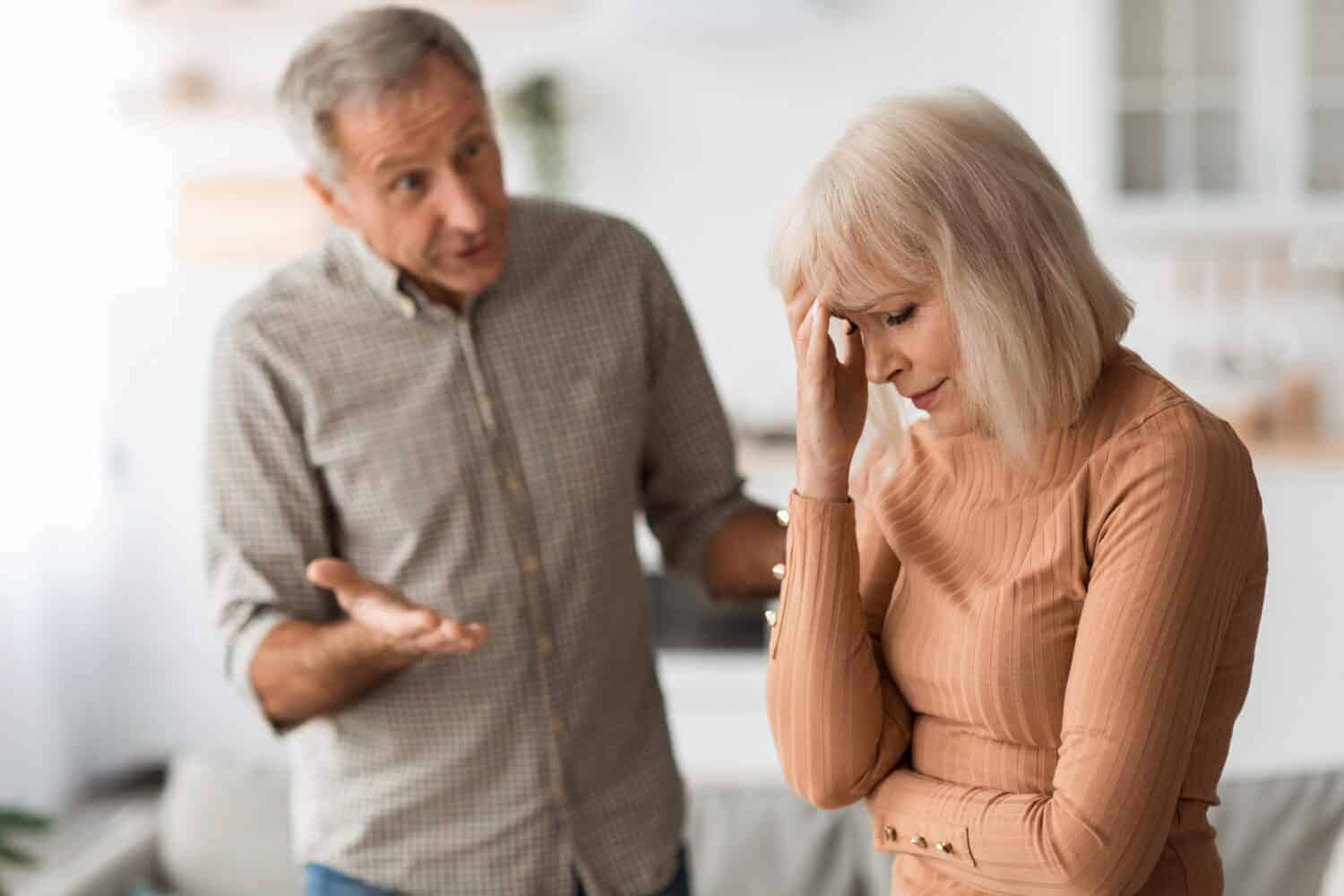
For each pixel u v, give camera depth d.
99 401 4.78
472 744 1.71
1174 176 4.24
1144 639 1.09
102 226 4.85
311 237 4.75
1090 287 1.14
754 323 4.81
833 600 1.23
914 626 1.24
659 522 1.91
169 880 2.51
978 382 1.13
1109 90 4.21
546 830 1.72
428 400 1.72
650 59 4.75
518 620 1.72
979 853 1.16
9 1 4.36
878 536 1.35
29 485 4.40
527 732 1.72
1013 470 1.19
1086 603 1.13
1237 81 4.20
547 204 1.81
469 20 4.77
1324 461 4.00
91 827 4.50
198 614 4.84
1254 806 2.11
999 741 1.19
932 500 1.26
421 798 1.72
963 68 4.63
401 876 1.74
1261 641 4.07
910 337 1.15
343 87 1.55
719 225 4.79
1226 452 1.12
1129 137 4.25
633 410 1.78
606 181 4.81
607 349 1.77
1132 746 1.09
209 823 2.49
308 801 1.78
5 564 4.33
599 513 1.75
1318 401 4.54
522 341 1.74
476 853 1.72
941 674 1.20
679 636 4.33
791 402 4.82
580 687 1.74
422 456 1.72
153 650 4.86
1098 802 1.09
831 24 4.66
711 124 4.75
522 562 1.72
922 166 1.12
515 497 1.73
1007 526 1.19
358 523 1.74
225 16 4.80
